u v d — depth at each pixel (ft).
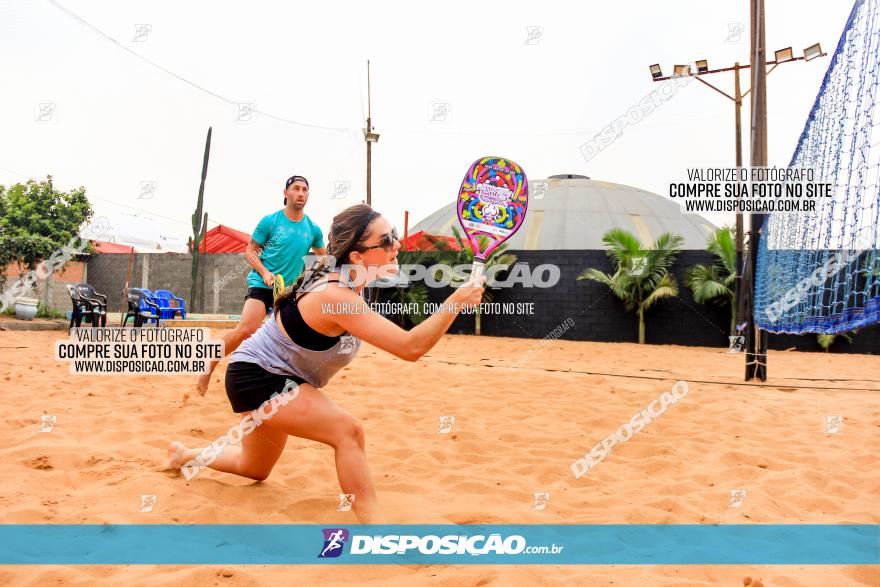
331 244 8.22
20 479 9.80
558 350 45.11
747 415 17.62
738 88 53.52
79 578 6.60
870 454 13.05
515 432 14.79
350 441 8.17
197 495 9.53
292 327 8.27
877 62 14.14
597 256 59.06
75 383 19.01
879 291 13.82
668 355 43.52
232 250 71.92
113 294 66.90
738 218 51.55
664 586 6.68
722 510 9.69
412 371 24.66
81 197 54.54
